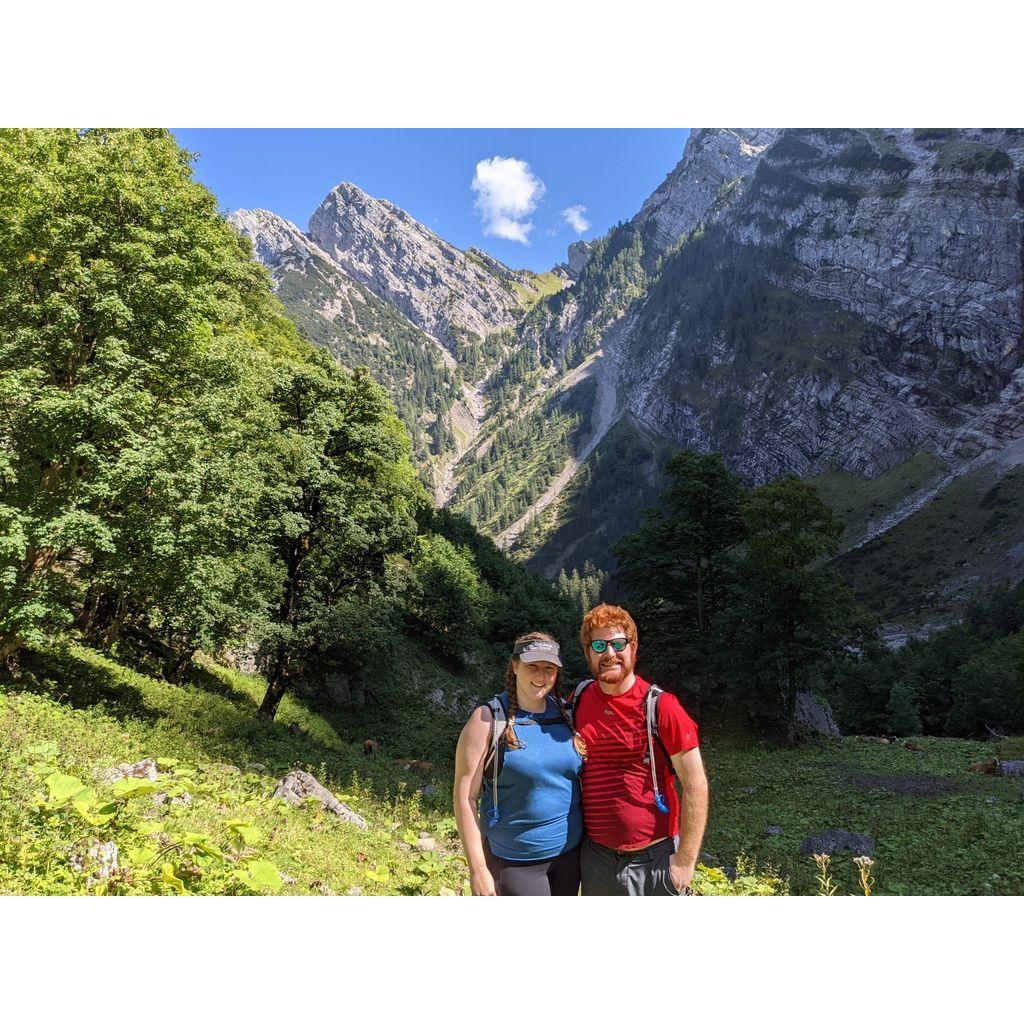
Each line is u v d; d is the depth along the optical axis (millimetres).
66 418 14398
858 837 13547
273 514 24344
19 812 5691
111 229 16422
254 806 9297
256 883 4969
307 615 27719
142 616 25234
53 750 8758
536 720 3969
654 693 3885
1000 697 63969
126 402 15062
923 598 155500
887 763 28703
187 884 5562
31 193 15844
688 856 3705
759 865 12211
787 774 26344
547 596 80438
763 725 36438
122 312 15227
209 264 17828
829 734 39812
